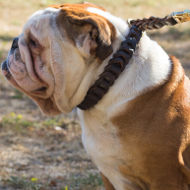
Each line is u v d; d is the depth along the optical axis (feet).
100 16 13.44
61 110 13.73
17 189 21.59
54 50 12.84
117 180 14.43
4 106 34.45
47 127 30.09
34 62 13.19
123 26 13.74
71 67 13.03
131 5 83.87
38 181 22.48
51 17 12.98
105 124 13.64
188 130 13.20
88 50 12.67
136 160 13.39
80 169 24.13
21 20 67.87
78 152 26.48
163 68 13.67
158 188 13.41
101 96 13.37
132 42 13.28
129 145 13.37
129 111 13.25
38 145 27.35
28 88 13.48
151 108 13.17
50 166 24.52
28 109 34.01
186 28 63.98
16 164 24.43
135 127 13.20
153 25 13.52
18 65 13.29
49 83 13.21
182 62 46.21
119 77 13.32
